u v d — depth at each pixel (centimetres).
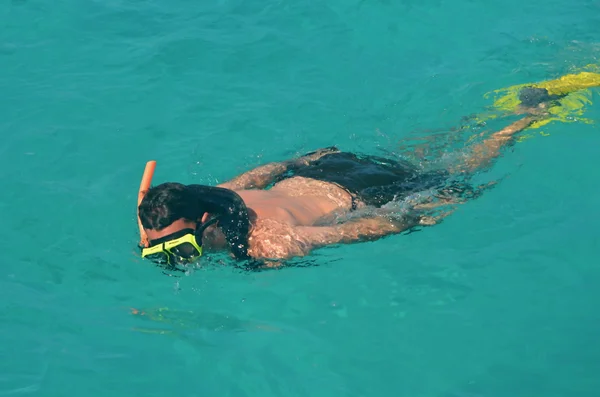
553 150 953
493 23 1245
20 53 1173
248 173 855
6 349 697
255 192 789
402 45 1198
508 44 1186
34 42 1201
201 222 690
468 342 717
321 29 1238
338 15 1270
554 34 1207
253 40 1209
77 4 1302
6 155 962
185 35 1221
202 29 1241
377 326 734
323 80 1121
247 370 682
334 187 817
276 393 660
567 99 1020
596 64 1123
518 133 964
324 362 695
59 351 696
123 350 700
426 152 935
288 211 754
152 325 732
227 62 1161
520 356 703
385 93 1088
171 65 1152
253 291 773
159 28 1245
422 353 705
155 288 775
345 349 709
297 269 793
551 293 772
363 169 857
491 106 1031
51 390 654
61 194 902
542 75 1106
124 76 1127
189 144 991
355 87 1104
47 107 1054
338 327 734
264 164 880
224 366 686
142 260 805
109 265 802
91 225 857
